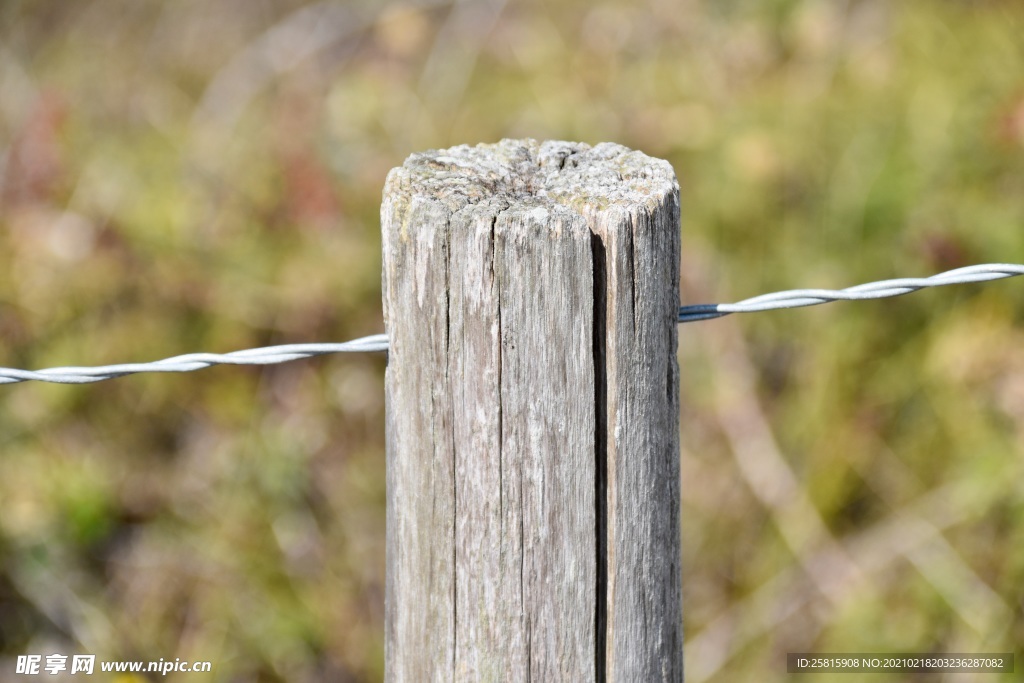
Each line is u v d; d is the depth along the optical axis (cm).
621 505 461
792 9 1591
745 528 1151
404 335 444
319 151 1439
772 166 1330
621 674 481
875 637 1052
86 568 1098
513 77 1603
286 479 1160
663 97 1512
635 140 1455
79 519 1102
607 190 451
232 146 1453
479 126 1520
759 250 1295
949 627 1046
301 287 1249
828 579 1105
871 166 1309
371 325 1249
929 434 1159
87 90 1605
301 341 1236
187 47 1711
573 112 1512
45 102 1434
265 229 1309
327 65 1667
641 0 1678
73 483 1114
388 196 448
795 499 1151
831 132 1370
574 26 1669
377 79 1599
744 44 1551
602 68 1588
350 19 1722
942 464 1140
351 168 1420
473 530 453
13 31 1712
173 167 1408
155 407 1191
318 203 1318
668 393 468
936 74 1416
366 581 1116
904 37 1500
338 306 1247
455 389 439
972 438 1136
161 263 1261
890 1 1567
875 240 1256
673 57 1585
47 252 1253
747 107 1449
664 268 450
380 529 1148
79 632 1052
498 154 481
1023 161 1262
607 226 433
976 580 1059
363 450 1197
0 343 1187
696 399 1223
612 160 481
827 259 1256
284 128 1480
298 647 1064
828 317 1230
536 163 479
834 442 1170
